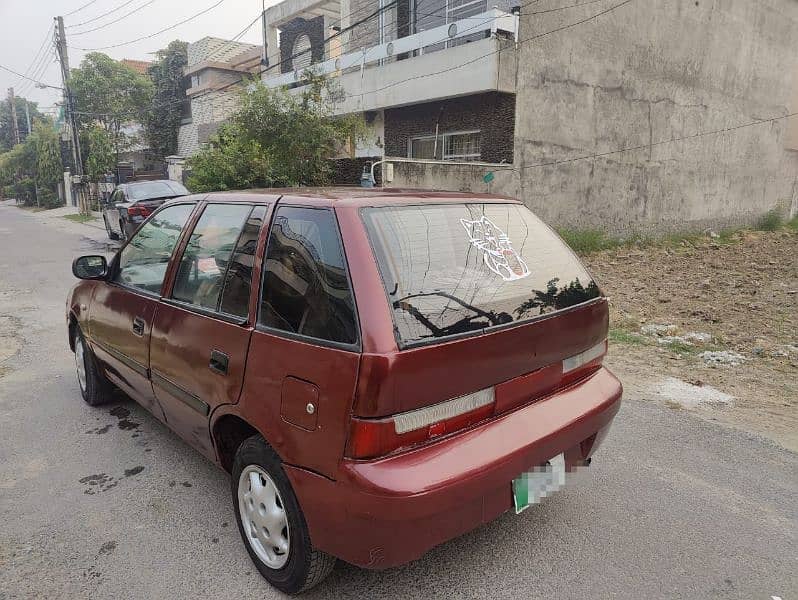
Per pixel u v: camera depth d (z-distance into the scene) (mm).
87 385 4574
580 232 14734
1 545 2871
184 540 2922
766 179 22750
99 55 31766
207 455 3021
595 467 3635
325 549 2223
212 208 3137
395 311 2125
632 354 6035
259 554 2609
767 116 21906
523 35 12750
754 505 3215
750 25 19859
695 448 3887
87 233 19391
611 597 2510
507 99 12969
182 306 3043
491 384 2338
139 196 14930
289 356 2275
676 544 2871
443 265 2432
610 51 15000
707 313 8016
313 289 2299
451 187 12617
